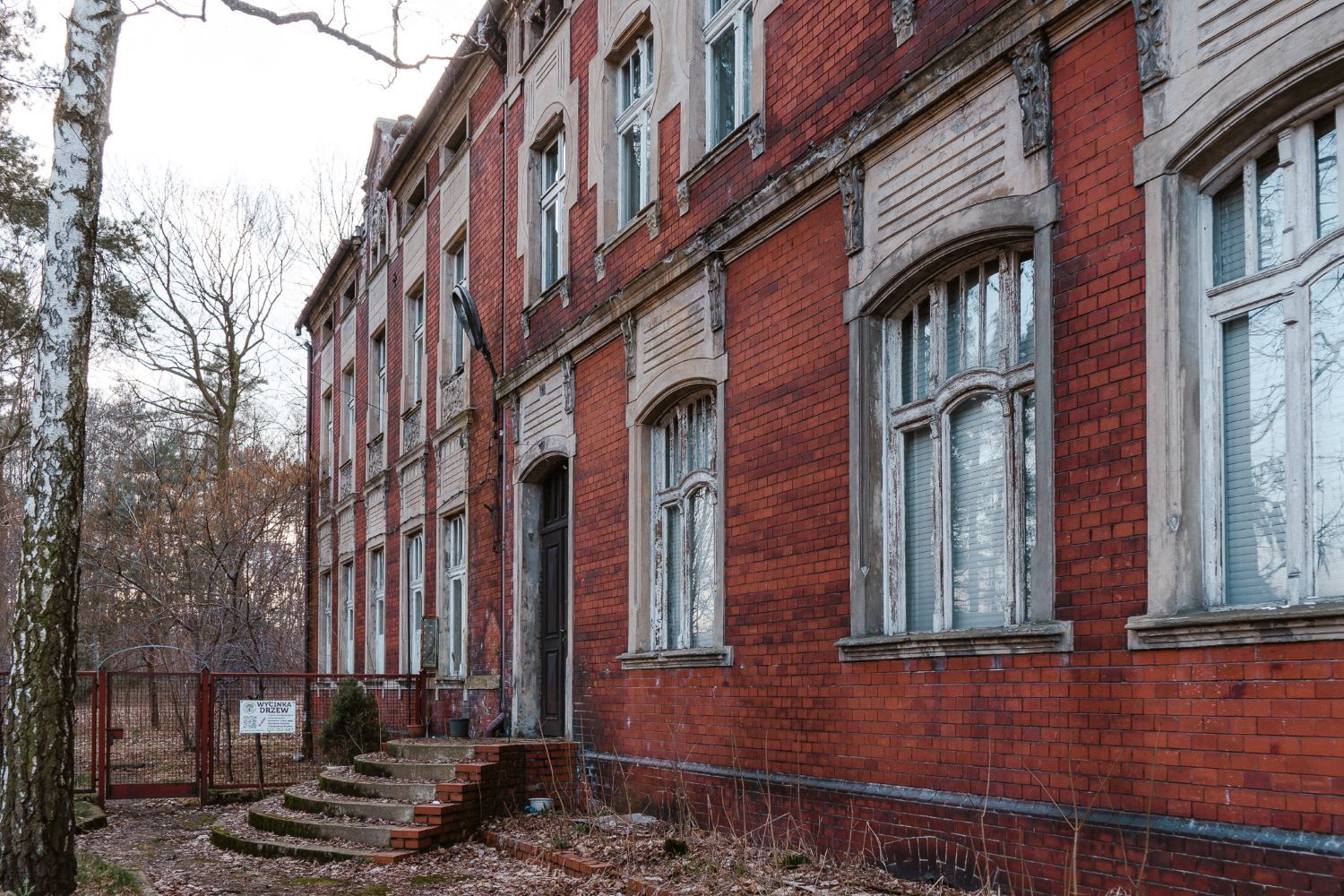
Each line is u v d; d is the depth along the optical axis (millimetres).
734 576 8734
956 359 6969
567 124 12711
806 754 7684
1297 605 4664
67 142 7285
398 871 8594
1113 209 5562
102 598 29500
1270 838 4477
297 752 16969
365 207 23141
